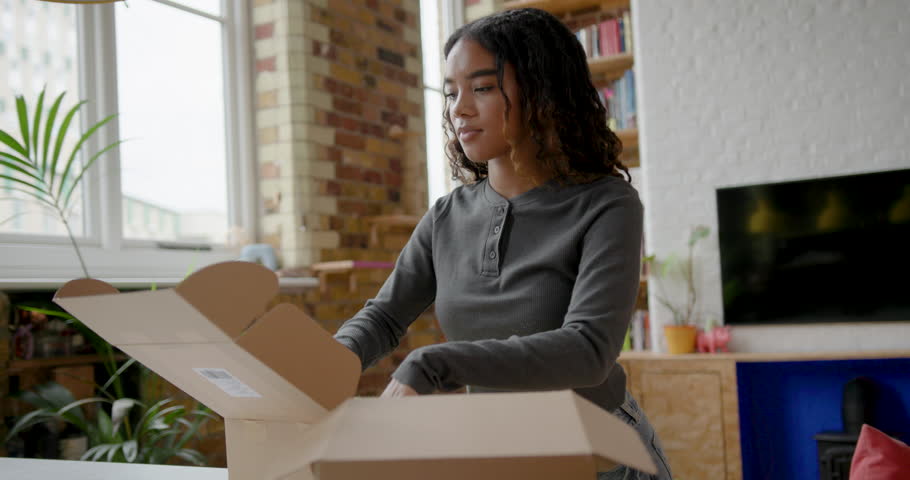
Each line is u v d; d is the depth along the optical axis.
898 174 3.69
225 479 1.01
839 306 3.77
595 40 4.33
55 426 2.60
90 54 3.02
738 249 3.91
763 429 3.95
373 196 4.11
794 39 3.87
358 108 4.03
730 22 3.95
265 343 0.58
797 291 3.83
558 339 0.80
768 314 3.87
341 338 1.04
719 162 3.96
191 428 2.66
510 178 1.05
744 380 3.83
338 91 3.89
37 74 2.82
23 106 2.35
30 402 2.39
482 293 1.04
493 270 1.03
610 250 0.93
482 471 0.47
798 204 3.83
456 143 1.18
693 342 3.85
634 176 4.16
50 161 2.84
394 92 4.30
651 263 4.02
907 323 3.68
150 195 3.25
